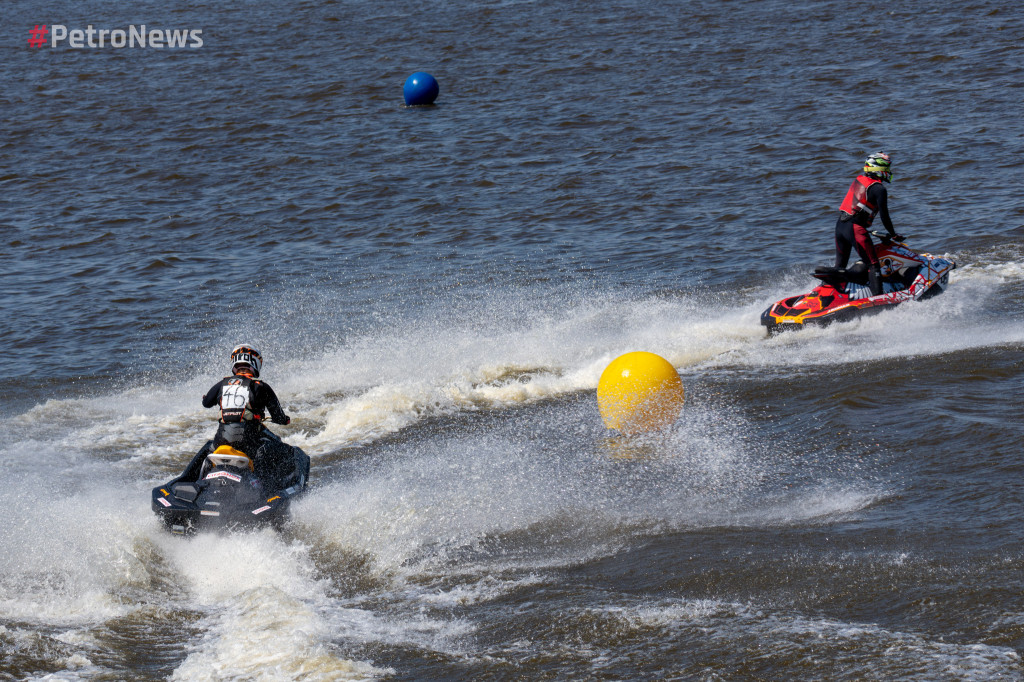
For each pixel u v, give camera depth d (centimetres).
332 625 2155
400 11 18062
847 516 2548
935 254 5428
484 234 6612
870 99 9494
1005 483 2620
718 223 6488
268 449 2900
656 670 1850
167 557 2598
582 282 5578
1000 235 5656
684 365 4209
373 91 11756
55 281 5972
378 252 6369
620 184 7506
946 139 7900
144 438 3719
